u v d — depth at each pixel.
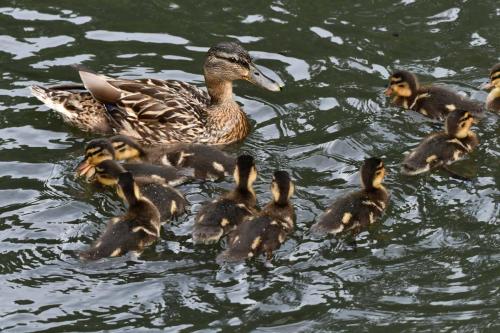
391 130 16.28
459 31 18.91
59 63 17.98
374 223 13.80
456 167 15.23
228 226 13.49
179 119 16.44
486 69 17.86
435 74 17.75
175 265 12.88
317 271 12.80
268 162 15.48
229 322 11.93
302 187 14.66
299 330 11.83
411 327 11.88
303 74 17.84
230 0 19.75
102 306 12.16
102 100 16.41
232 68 16.50
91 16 19.39
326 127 16.39
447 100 16.55
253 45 18.62
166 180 14.77
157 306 12.17
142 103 16.44
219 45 16.70
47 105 16.53
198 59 18.30
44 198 14.38
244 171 13.90
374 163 13.98
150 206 13.59
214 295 12.36
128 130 16.47
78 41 18.61
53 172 15.11
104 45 18.53
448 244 13.36
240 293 12.39
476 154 15.61
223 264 12.76
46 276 12.66
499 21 19.16
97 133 16.48
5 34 18.72
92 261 12.80
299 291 12.45
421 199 14.38
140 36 18.86
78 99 16.52
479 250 13.20
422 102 16.70
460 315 12.05
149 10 19.62
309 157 15.55
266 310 12.12
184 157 15.28
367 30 19.02
